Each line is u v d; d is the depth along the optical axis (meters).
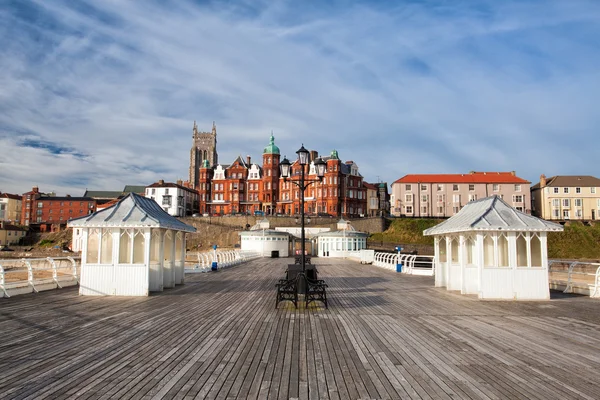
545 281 14.84
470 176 80.44
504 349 8.22
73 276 18.52
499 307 13.34
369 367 7.05
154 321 10.69
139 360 7.28
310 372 6.75
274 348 8.19
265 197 94.12
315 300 13.64
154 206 18.05
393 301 14.69
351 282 21.61
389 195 105.56
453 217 18.98
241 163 99.38
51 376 6.40
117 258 15.21
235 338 8.98
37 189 117.69
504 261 15.29
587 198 77.62
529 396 5.82
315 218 76.69
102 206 111.06
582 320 11.18
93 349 7.95
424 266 41.41
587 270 36.88
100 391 5.81
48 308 12.40
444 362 7.35
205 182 98.12
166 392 5.81
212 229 79.75
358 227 73.56
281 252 56.28
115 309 12.39
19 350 7.82
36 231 105.44
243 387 6.05
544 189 79.25
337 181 84.31
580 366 7.15
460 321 11.02
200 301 14.27
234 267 33.06
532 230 14.71
